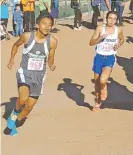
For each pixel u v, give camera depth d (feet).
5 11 42.96
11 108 24.26
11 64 19.76
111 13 21.59
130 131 20.90
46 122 22.08
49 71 31.94
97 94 23.53
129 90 28.09
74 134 20.57
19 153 18.51
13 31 44.65
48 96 26.68
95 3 47.60
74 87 28.60
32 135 20.35
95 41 21.89
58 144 19.40
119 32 21.97
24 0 44.04
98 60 22.53
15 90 27.73
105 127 21.47
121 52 38.01
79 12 47.29
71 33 45.96
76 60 35.22
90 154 18.38
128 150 18.76
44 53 18.88
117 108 24.47
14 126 20.30
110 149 18.88
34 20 45.01
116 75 31.37
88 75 31.32
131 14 56.24
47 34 18.81
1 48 39.45
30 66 18.97
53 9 50.26
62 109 24.30
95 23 48.78
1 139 19.83
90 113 23.56
